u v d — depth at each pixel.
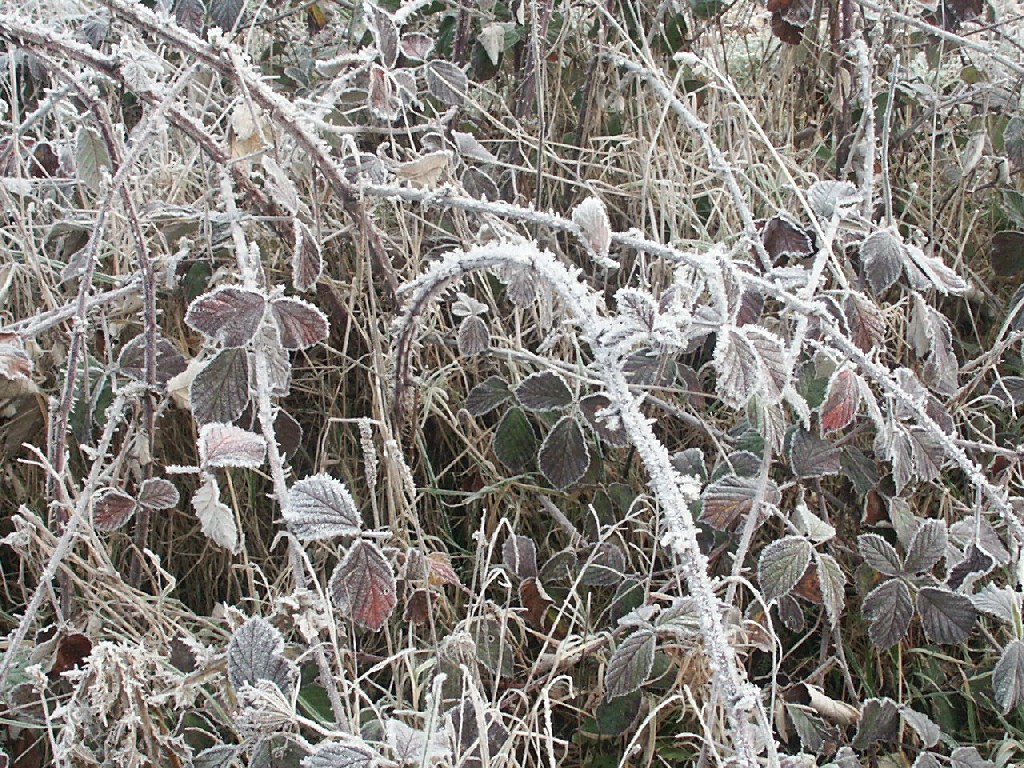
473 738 1.66
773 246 1.86
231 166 1.77
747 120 2.09
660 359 1.82
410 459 1.91
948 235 2.08
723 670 1.53
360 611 1.64
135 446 1.79
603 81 2.10
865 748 1.77
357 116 2.06
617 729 1.75
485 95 2.13
